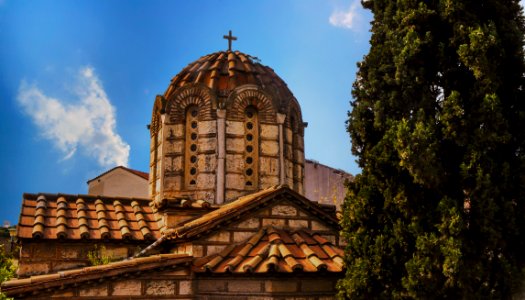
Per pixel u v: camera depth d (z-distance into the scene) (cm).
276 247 1360
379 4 1365
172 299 1287
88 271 1220
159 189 1870
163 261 1285
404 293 1111
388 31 1287
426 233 1079
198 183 1827
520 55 1157
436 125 1144
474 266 1057
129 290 1258
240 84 1958
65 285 1195
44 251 1545
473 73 1131
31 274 1513
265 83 2014
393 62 1262
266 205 1489
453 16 1167
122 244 1617
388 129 1217
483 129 1087
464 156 1102
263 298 1289
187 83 1939
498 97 1090
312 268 1298
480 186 1062
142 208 1834
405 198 1145
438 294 1066
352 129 1329
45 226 1592
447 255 1038
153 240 1639
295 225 1512
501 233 1070
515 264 1087
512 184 1095
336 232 1548
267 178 1880
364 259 1184
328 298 1345
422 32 1220
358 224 1252
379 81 1268
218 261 1338
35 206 1705
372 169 1219
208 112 1878
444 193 1132
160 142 1936
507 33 1170
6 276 1597
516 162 1112
